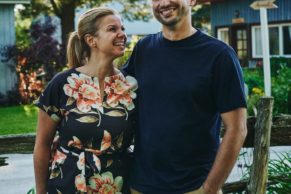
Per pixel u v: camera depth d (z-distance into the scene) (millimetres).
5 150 3621
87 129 2809
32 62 16125
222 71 2666
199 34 2779
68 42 3031
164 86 2760
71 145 2852
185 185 2732
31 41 17281
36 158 2945
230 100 2654
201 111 2719
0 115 13570
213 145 2779
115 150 2861
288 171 4027
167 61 2791
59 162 2873
